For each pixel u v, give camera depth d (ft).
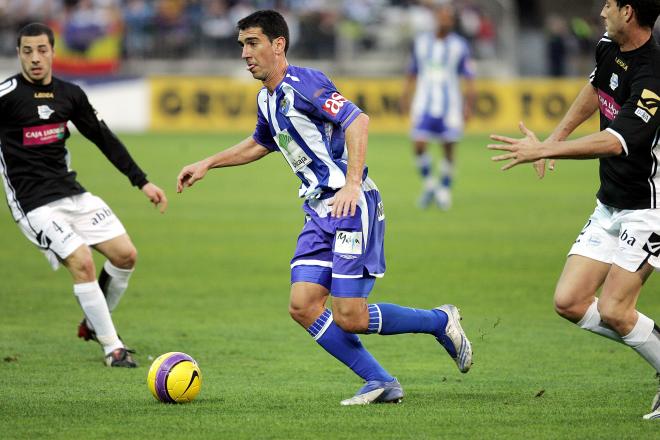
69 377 79.41
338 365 85.30
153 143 293.43
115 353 84.17
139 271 132.46
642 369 83.66
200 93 338.54
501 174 262.88
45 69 84.38
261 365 85.05
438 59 196.03
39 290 120.06
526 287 121.60
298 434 60.18
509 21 374.84
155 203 90.17
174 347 92.22
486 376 81.05
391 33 373.61
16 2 357.20
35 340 94.63
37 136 84.69
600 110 67.72
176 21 361.10
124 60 357.82
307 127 66.64
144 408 67.41
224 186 231.91
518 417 64.59
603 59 66.18
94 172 246.06
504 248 149.79
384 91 349.20
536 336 97.14
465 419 63.98
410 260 139.95
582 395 72.23
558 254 144.77
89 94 333.01
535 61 385.50
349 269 66.28
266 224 174.91
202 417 64.64
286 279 127.95
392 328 69.31
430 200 196.65
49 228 83.97
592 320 67.05
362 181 67.72
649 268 64.23
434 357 89.15
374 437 59.52
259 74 66.95
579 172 272.72
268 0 374.02
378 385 69.05
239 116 339.77
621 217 65.41
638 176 63.62
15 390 73.92
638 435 59.82
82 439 59.31
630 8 62.03
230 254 145.59
